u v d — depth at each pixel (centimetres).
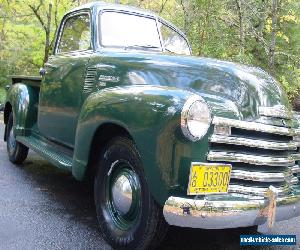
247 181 314
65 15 511
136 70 374
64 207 433
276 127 322
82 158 370
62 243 344
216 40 1006
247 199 303
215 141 294
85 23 462
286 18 1141
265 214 303
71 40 486
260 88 342
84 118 362
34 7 1380
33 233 360
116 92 339
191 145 287
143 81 366
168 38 491
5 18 1562
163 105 292
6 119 626
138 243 311
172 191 288
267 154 322
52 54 520
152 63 371
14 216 396
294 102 1286
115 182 338
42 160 638
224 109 317
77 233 366
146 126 297
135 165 315
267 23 1119
